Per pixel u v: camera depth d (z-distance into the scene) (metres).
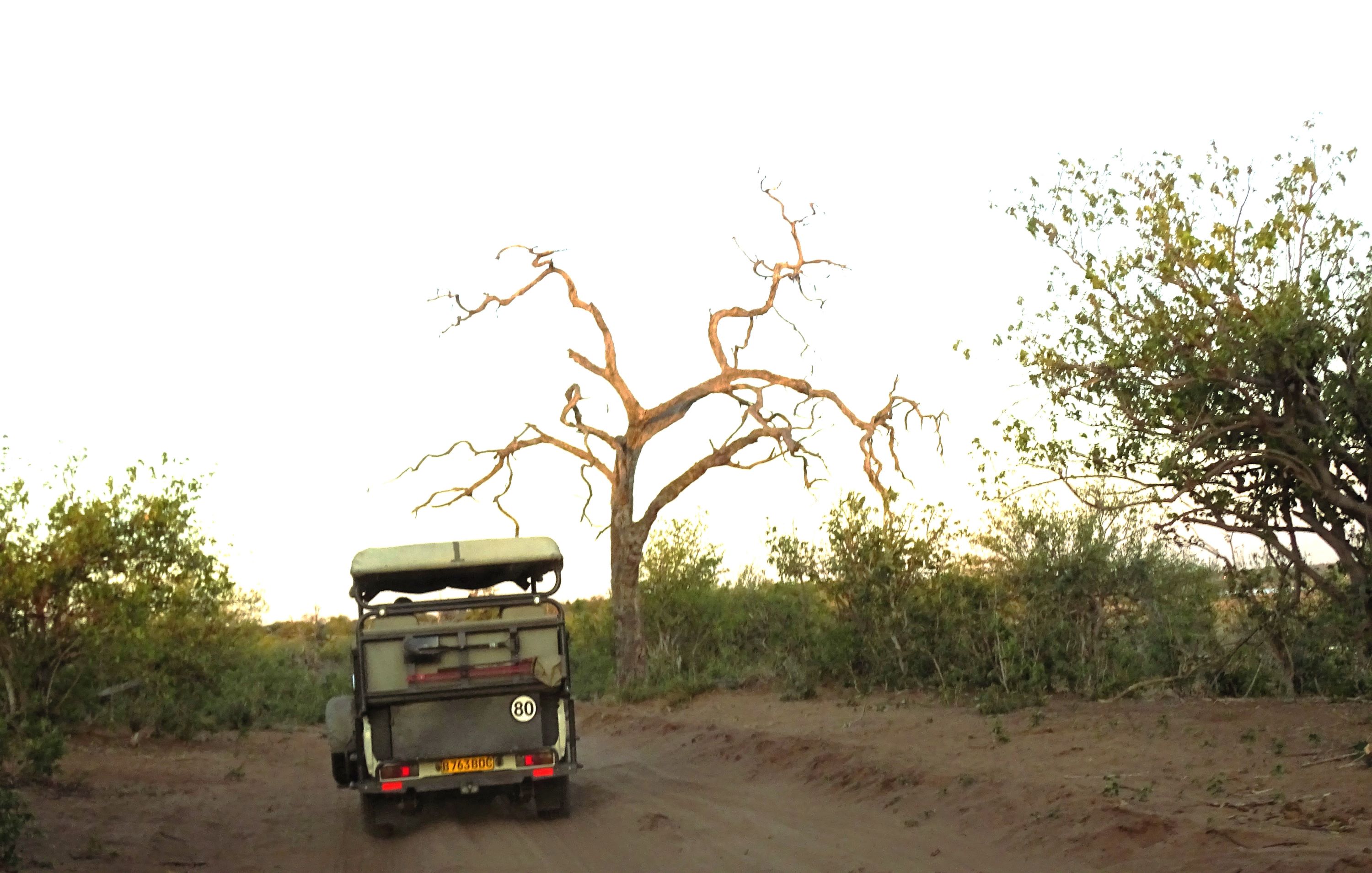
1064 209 13.09
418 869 11.05
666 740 21.47
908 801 12.30
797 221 34.09
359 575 14.61
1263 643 17.20
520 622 13.36
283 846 12.58
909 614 23.34
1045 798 10.77
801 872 9.67
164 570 19.92
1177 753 12.50
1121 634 20.55
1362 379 12.12
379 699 13.02
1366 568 13.02
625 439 33.53
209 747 24.45
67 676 20.06
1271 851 8.04
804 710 21.86
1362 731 12.70
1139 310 12.92
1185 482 12.88
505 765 13.26
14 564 18.00
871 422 32.59
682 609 35.62
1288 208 12.34
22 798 13.30
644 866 10.42
